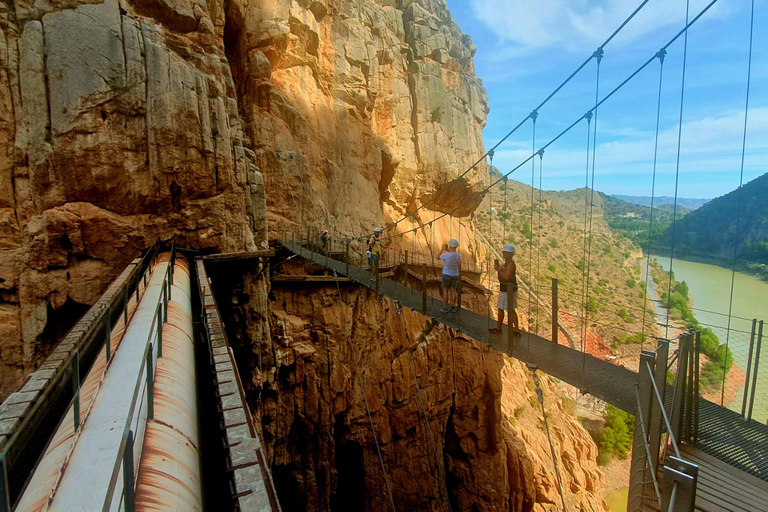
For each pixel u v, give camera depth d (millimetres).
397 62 41125
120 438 3236
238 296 17469
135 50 13648
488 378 33188
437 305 11516
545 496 35156
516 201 118562
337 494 27625
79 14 12922
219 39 19750
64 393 5168
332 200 29531
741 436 5301
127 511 2467
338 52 32406
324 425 23625
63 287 12633
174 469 3719
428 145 42781
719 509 3980
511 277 8250
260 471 4086
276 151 24938
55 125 12422
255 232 19047
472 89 53188
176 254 14188
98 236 13094
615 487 45438
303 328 23438
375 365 27344
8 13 12102
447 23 54594
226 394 5578
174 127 14172
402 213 41594
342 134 31719
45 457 3387
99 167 12984
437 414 30922
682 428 5090
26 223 12266
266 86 24938
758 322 5602
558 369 6758
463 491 32500
